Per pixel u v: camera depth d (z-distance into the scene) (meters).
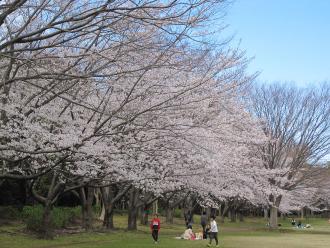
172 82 11.51
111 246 16.25
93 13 7.66
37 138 10.93
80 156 11.32
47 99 11.12
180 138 12.10
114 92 11.23
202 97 11.79
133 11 8.49
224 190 22.89
